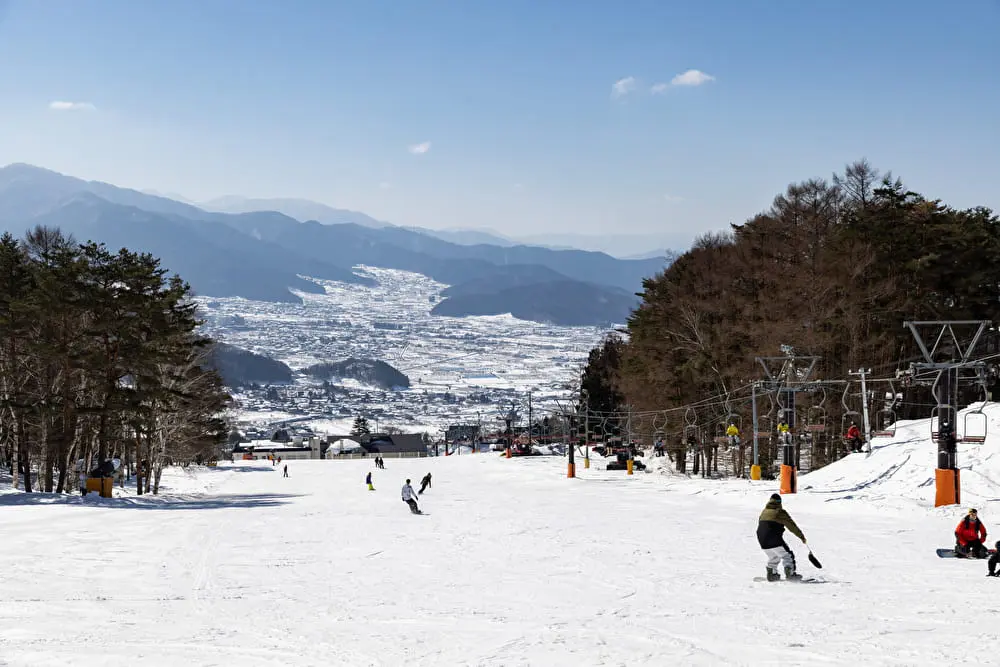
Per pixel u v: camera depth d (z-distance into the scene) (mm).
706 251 83062
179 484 89625
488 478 94312
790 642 13555
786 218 74562
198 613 17266
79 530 35000
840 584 19656
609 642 13977
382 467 135500
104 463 57031
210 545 30469
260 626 15789
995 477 41844
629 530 34000
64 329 57625
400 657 13180
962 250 66875
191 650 13656
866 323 67625
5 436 65500
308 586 21156
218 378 81625
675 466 92875
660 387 81750
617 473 91688
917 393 68250
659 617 16125
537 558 26016
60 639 14359
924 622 15016
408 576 22797
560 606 17750
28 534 33000
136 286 58062
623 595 18953
